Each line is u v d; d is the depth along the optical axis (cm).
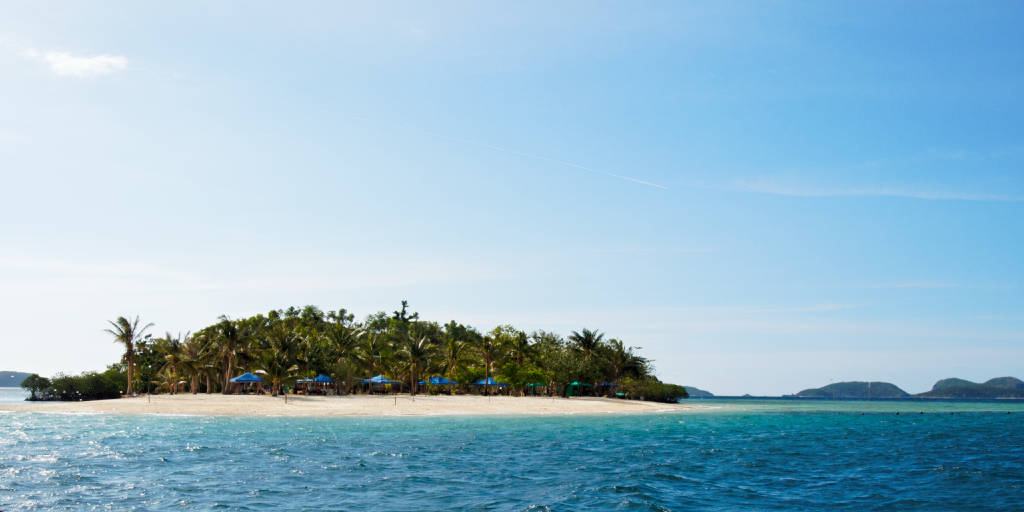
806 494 2603
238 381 9256
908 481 2952
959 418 9256
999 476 3119
